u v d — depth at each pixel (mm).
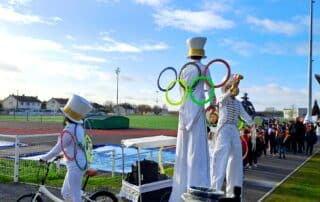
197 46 8258
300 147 25062
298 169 17000
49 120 65938
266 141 22766
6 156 15859
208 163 8094
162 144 9125
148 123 66625
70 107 7617
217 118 8617
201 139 8031
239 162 8414
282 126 25359
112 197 7992
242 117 8867
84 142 7648
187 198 6332
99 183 12188
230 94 8375
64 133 7492
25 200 8430
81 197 7582
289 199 10547
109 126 45438
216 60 7914
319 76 34281
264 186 12578
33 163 14625
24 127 43750
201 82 8070
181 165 8180
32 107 139125
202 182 7883
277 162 19484
